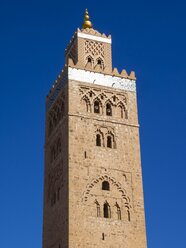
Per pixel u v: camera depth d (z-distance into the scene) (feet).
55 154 255.29
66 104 249.14
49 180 256.11
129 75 268.21
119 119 254.06
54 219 238.07
